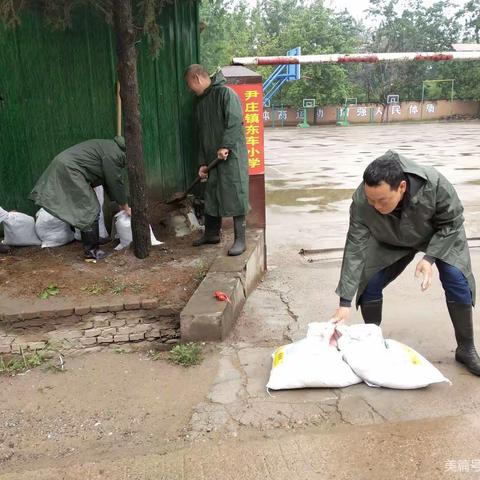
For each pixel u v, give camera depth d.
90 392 3.06
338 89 36.00
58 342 3.66
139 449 2.53
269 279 4.90
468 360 3.04
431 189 2.69
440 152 16.05
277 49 35.78
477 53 9.66
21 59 4.96
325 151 17.56
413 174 2.67
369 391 2.88
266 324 3.85
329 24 36.31
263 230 5.15
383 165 2.53
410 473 2.27
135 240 4.51
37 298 3.83
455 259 2.87
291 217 7.62
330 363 2.91
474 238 5.99
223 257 4.44
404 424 2.60
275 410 2.76
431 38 41.12
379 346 2.94
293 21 36.38
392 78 42.00
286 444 2.49
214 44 23.34
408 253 3.06
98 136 5.28
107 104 5.24
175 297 3.84
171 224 5.23
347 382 2.91
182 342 3.53
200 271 4.25
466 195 8.69
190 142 5.51
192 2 5.23
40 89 5.07
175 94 5.38
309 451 2.43
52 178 4.41
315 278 4.89
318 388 2.93
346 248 3.00
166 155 5.48
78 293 3.90
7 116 5.04
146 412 2.83
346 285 2.97
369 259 3.06
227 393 2.95
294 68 21.12
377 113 38.28
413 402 2.77
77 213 4.42
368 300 3.19
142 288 3.96
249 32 35.56
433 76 43.38
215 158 4.70
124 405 2.90
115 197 4.68
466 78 39.09
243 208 4.43
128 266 4.40
